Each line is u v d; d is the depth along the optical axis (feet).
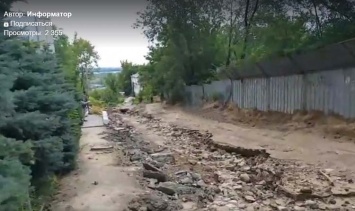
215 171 33.55
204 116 82.17
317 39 52.42
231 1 91.97
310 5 57.77
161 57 118.62
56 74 25.32
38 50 26.25
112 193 23.62
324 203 22.77
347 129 41.42
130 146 47.14
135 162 34.73
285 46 58.80
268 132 51.67
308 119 49.67
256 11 76.33
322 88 47.91
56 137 22.26
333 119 45.34
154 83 128.98
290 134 47.55
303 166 32.27
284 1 63.72
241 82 73.10
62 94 22.80
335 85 45.32
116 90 202.28
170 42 109.91
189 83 110.42
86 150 40.55
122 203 21.70
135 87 207.72
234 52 93.76
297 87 53.52
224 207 22.75
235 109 74.38
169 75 113.39
